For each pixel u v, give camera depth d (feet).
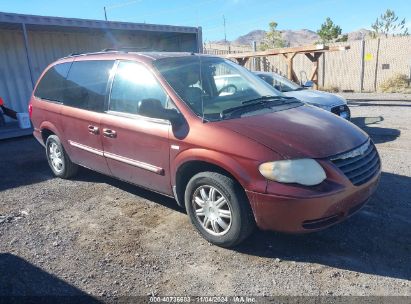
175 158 12.46
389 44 60.18
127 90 14.62
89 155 16.67
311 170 10.33
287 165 10.33
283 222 10.51
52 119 18.57
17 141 31.37
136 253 11.85
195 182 12.04
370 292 9.57
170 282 10.34
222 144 11.21
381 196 15.37
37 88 20.29
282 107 13.65
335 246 11.75
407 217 13.46
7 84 36.88
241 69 16.52
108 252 11.97
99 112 15.57
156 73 13.71
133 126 13.82
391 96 51.44
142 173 14.14
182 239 12.61
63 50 41.09
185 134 12.10
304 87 30.58
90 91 16.31
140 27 39.17
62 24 33.17
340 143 11.32
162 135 12.75
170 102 13.06
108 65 15.74
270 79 30.50
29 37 38.06
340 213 10.82
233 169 10.90
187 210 12.69
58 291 10.07
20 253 12.11
